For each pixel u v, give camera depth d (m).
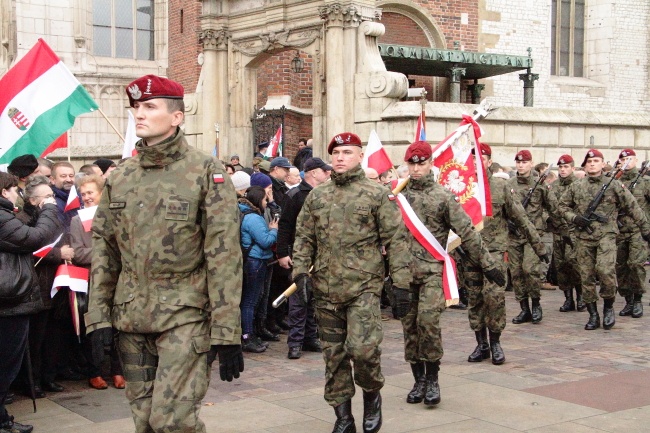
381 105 14.30
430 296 6.41
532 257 10.30
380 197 5.55
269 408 6.46
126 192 4.30
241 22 16.47
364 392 5.68
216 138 15.20
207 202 4.24
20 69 8.50
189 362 4.19
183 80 22.05
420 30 22.48
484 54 20.52
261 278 8.76
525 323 10.48
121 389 7.26
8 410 6.54
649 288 13.51
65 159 18.59
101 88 23.81
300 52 20.28
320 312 5.62
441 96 23.00
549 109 15.62
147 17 24.95
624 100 26.03
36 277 6.04
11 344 5.86
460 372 7.62
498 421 6.05
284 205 8.43
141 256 4.23
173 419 4.10
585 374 7.51
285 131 19.89
